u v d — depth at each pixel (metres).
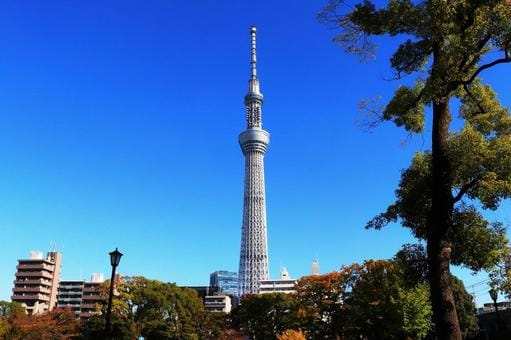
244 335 114.62
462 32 17.70
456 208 19.84
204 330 100.88
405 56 18.70
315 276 77.50
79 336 74.88
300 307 78.62
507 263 23.44
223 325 111.81
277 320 102.69
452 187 19.52
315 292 76.44
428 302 58.88
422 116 21.48
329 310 74.94
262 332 105.06
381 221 22.09
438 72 17.81
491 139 19.53
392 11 18.02
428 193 20.58
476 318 81.38
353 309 65.62
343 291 74.81
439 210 18.27
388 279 63.31
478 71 18.27
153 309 88.06
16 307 112.50
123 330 69.19
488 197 18.70
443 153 18.59
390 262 63.31
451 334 16.83
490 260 20.16
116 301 82.44
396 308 58.78
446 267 17.70
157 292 88.94
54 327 79.12
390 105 20.42
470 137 18.95
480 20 17.19
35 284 178.88
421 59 19.08
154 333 82.88
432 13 17.23
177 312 93.12
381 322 61.91
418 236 21.73
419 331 59.12
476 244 19.81
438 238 18.03
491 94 21.84
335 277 75.12
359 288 66.31
